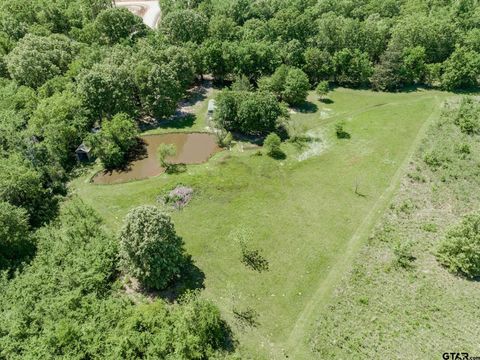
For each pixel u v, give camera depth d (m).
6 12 111.31
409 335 45.97
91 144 74.56
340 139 82.06
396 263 54.69
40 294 47.75
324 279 53.41
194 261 55.84
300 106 96.56
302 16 112.19
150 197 66.50
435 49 106.50
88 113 80.44
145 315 44.62
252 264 55.69
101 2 123.94
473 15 115.12
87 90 81.25
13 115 74.62
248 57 99.94
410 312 48.44
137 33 113.31
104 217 62.56
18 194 61.06
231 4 127.94
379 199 66.12
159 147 74.75
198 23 112.19
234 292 51.69
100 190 69.06
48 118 74.81
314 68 104.31
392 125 85.31
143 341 42.16
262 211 64.44
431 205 64.50
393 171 72.12
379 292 51.06
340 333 46.62
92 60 91.62
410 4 127.19
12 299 47.19
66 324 42.69
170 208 64.50
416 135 81.31
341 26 109.44
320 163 75.50
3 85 86.19
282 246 58.41
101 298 48.59
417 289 51.19
